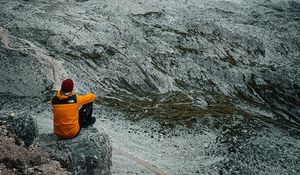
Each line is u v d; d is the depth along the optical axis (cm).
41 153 789
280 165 1423
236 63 2828
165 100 2127
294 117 2352
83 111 859
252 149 1527
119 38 2783
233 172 1358
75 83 2025
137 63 2433
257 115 2111
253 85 2578
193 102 2131
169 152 1478
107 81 2192
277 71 2780
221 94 2448
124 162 1259
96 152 825
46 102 1733
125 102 1967
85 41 2589
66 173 771
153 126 1677
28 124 886
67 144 814
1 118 875
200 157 1465
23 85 1844
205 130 1686
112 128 1580
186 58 2673
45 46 2422
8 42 2269
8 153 749
